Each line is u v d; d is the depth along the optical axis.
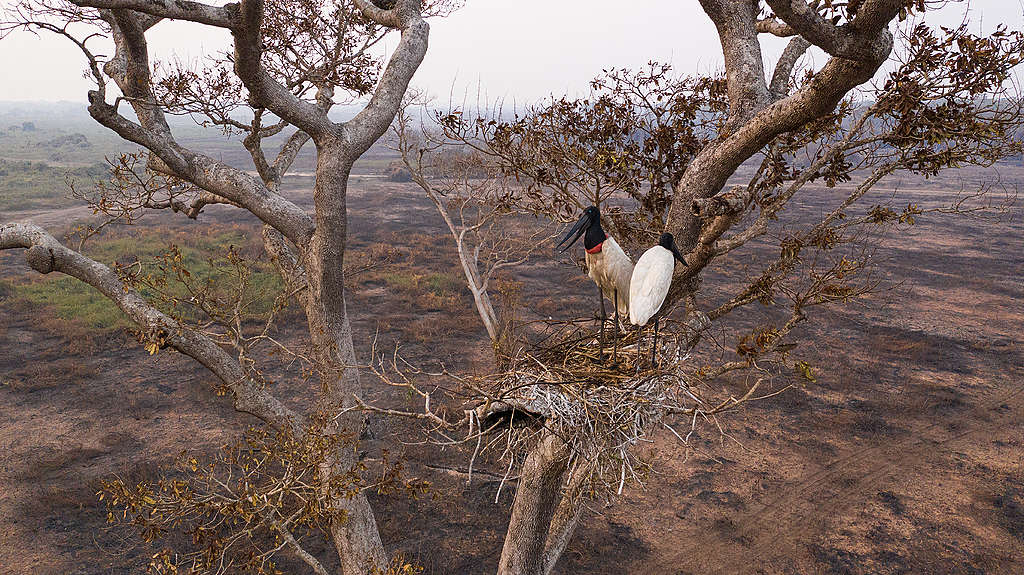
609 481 6.89
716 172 6.39
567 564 12.88
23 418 17.88
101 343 23.55
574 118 8.23
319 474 7.89
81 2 5.88
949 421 18.98
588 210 6.59
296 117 7.61
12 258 36.50
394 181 77.00
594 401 5.85
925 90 5.97
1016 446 17.62
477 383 6.29
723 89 8.08
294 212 8.34
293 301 26.95
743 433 18.19
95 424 17.61
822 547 13.52
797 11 4.46
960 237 47.28
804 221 47.47
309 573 12.18
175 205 9.77
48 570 12.06
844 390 20.83
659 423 6.18
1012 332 27.06
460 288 31.73
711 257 6.45
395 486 8.45
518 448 7.33
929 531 14.03
